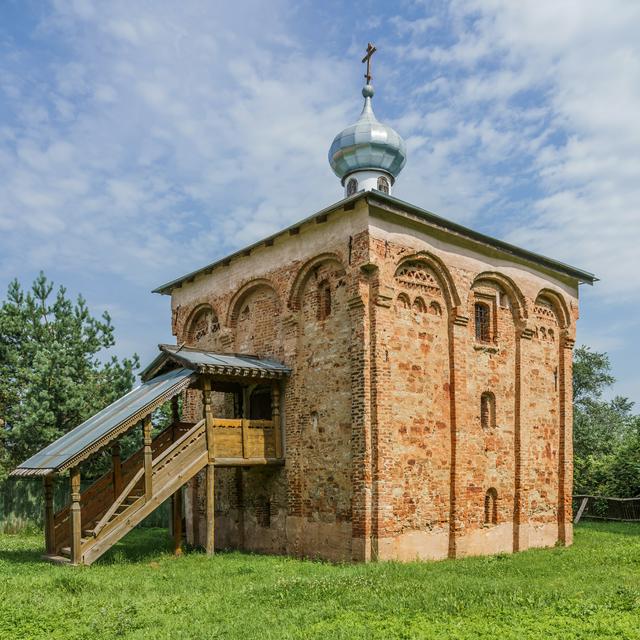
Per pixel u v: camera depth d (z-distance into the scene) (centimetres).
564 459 2089
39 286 2902
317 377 1764
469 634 880
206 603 1106
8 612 1024
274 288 1933
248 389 1920
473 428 1819
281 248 1920
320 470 1717
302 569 1451
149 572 1417
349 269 1669
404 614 991
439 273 1794
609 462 3350
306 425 1778
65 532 1683
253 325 2034
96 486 1736
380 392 1603
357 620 966
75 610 1044
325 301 1795
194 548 2009
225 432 1745
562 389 2139
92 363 2912
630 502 2925
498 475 1878
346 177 2420
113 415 1662
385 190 2389
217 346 2155
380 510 1559
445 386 1773
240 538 1969
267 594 1162
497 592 1130
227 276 2138
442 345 1786
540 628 904
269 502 1877
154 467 1616
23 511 2684
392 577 1275
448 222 1781
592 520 3031
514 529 1902
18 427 2602
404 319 1695
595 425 4769
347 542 1609
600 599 1068
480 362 1877
